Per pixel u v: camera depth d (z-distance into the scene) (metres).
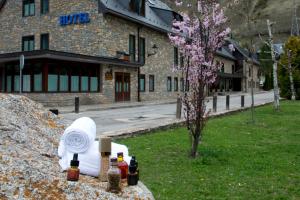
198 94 8.65
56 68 26.27
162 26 38.56
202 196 5.93
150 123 14.58
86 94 28.50
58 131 4.73
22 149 3.70
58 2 31.88
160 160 8.27
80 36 30.77
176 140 10.79
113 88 31.19
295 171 7.62
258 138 11.73
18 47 34.38
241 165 8.02
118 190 3.25
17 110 4.63
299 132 13.20
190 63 8.70
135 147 9.62
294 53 35.09
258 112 21.31
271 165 8.08
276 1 100.38
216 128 13.84
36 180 2.87
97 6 29.92
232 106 25.94
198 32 8.80
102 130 12.92
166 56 40.34
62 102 26.45
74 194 2.94
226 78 64.88
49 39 32.41
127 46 32.81
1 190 2.68
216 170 7.57
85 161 3.56
